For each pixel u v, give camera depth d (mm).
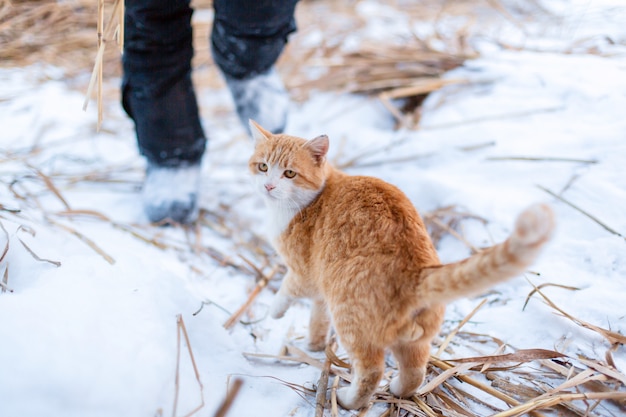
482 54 3701
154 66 2344
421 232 1576
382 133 3389
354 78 3762
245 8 2305
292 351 1910
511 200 2498
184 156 2639
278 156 1844
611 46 3408
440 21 4496
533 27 4043
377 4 5043
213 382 1611
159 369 1449
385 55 3881
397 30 4402
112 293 1672
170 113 2469
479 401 1647
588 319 1903
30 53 3975
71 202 2758
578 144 2666
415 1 5062
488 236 2377
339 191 1775
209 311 1972
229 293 2285
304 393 1676
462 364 1755
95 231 2357
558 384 1698
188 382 1527
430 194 2689
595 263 2113
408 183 2773
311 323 1899
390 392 1665
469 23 4195
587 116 2848
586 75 3127
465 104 3301
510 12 4492
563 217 2342
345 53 4066
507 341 1895
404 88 3545
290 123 3559
